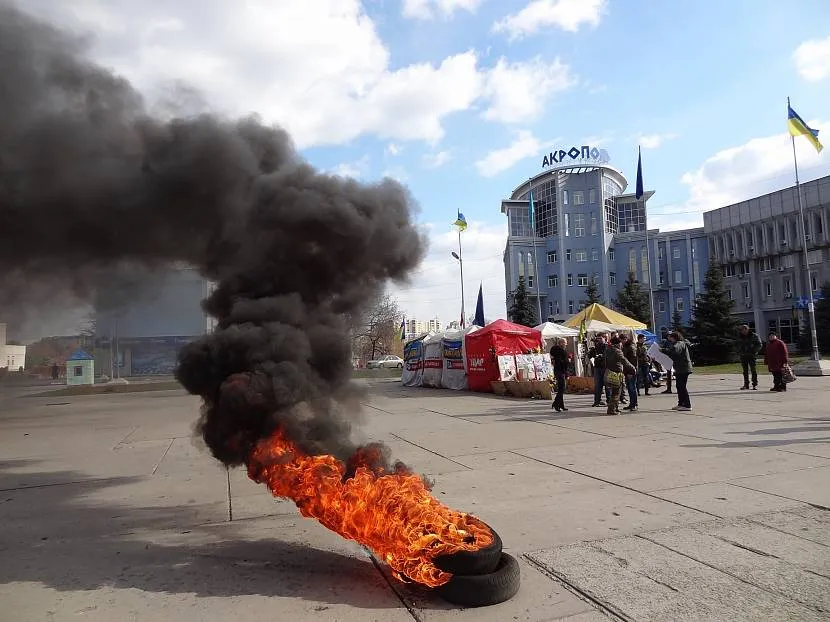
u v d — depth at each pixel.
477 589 3.28
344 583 3.69
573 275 70.00
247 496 6.01
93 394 18.62
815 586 3.40
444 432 9.73
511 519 4.84
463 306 41.59
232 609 3.32
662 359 15.09
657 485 5.77
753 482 5.75
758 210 57.38
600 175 70.12
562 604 3.28
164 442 9.78
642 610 3.17
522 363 17.25
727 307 36.41
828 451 7.07
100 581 3.79
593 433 9.11
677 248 67.75
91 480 6.93
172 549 4.40
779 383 14.23
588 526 4.60
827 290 40.94
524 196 77.56
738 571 3.64
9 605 3.42
